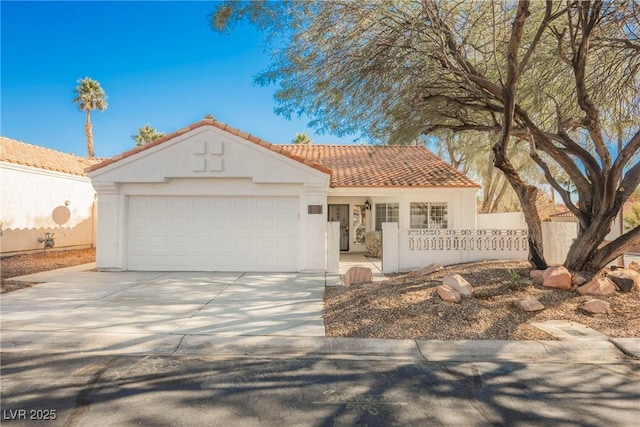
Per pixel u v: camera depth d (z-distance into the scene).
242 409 3.79
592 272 8.38
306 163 11.38
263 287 9.41
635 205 22.73
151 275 11.04
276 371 4.75
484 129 10.31
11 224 15.13
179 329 6.13
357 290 8.55
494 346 5.46
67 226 17.92
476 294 7.42
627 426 3.52
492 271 9.03
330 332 6.00
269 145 11.38
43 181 16.62
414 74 9.77
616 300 7.10
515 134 9.59
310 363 5.02
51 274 11.20
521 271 8.91
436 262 11.76
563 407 3.86
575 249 8.66
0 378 4.49
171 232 11.79
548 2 7.44
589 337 5.68
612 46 8.84
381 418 3.63
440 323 6.21
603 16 8.17
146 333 5.94
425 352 5.40
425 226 15.53
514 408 3.84
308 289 9.18
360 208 18.44
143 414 3.69
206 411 3.75
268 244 11.80
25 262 13.80
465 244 11.75
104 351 5.42
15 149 16.75
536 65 9.77
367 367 4.89
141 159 11.43
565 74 9.91
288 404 3.90
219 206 11.80
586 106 8.21
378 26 8.86
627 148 7.78
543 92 9.97
